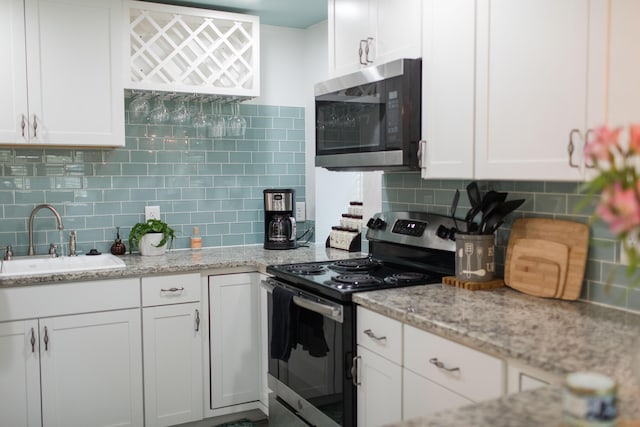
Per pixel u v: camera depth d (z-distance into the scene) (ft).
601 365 4.38
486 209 7.29
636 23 4.90
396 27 7.93
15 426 8.54
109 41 9.79
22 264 9.70
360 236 10.80
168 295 9.46
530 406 3.60
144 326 9.32
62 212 10.52
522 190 7.19
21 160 10.17
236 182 12.07
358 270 8.68
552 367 4.41
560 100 5.62
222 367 10.02
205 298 9.82
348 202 12.00
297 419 8.41
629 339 5.03
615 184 2.95
